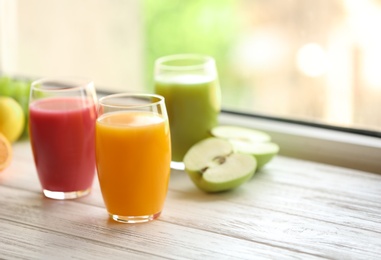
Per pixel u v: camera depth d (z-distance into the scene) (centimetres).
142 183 86
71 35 134
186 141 101
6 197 94
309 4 114
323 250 81
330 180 98
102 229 86
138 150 85
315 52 115
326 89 115
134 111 87
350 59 112
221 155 96
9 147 101
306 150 105
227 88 125
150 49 130
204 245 82
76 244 83
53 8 133
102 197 92
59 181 93
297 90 118
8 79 115
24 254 81
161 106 87
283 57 119
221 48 124
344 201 92
